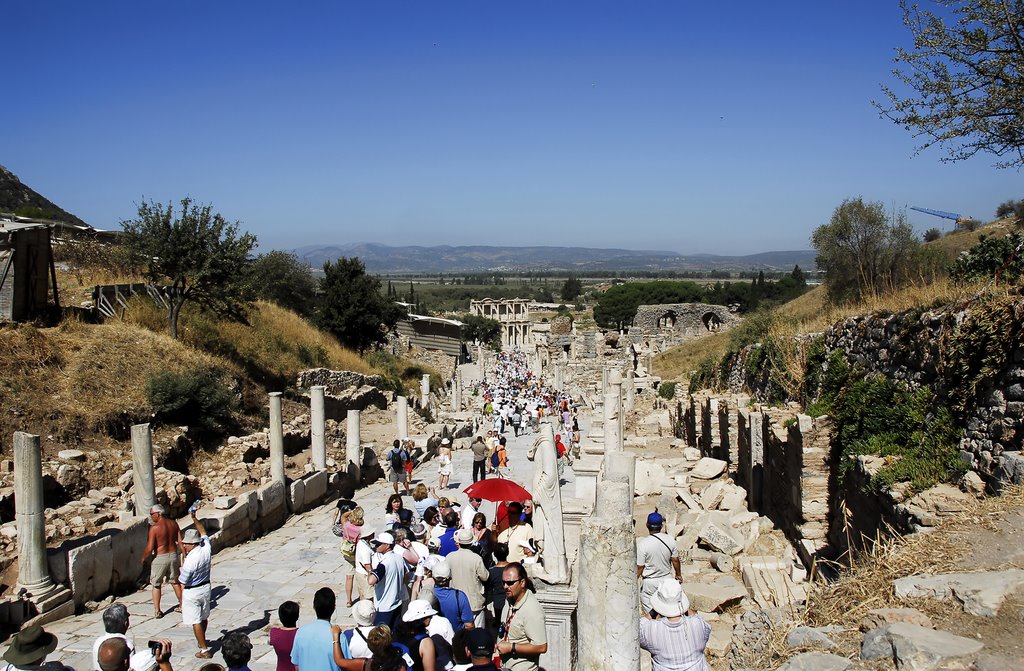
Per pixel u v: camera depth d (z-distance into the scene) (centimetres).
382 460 3023
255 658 1139
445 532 1287
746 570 1362
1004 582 781
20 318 2536
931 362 1312
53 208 7156
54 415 2134
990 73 1528
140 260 2952
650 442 3453
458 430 4091
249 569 1638
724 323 8500
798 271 11156
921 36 1574
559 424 4403
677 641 787
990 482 1082
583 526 747
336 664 852
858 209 3781
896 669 704
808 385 1977
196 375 2639
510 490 1408
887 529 1188
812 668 738
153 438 2280
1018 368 1077
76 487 1914
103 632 1212
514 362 10112
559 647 987
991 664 663
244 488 2164
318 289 6519
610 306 11050
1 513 1619
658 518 1116
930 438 1260
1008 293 1174
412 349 7850
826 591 947
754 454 1978
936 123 1573
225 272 3052
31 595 1249
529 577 1009
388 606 1047
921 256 3488
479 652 766
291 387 3669
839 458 1523
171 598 1434
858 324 1698
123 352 2617
